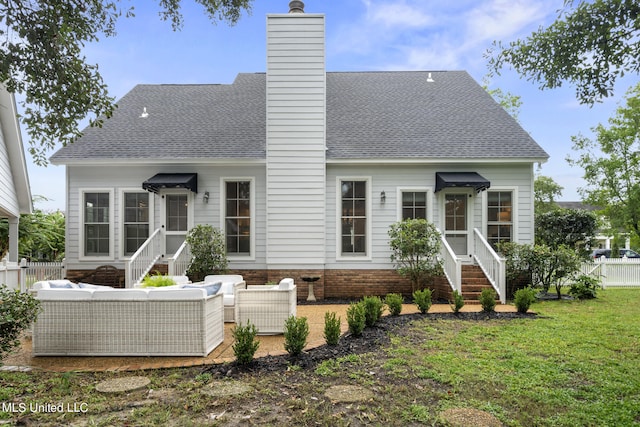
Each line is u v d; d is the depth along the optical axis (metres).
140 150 11.67
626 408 3.70
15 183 11.06
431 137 11.97
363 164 11.34
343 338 6.14
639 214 18.23
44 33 4.71
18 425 3.38
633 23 4.16
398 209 11.41
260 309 6.71
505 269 10.30
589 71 4.68
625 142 18.27
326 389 4.14
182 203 11.66
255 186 11.52
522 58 5.07
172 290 5.38
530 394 4.00
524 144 11.62
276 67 10.95
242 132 12.45
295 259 10.87
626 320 7.57
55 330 5.38
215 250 10.64
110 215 11.60
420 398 3.91
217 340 5.89
